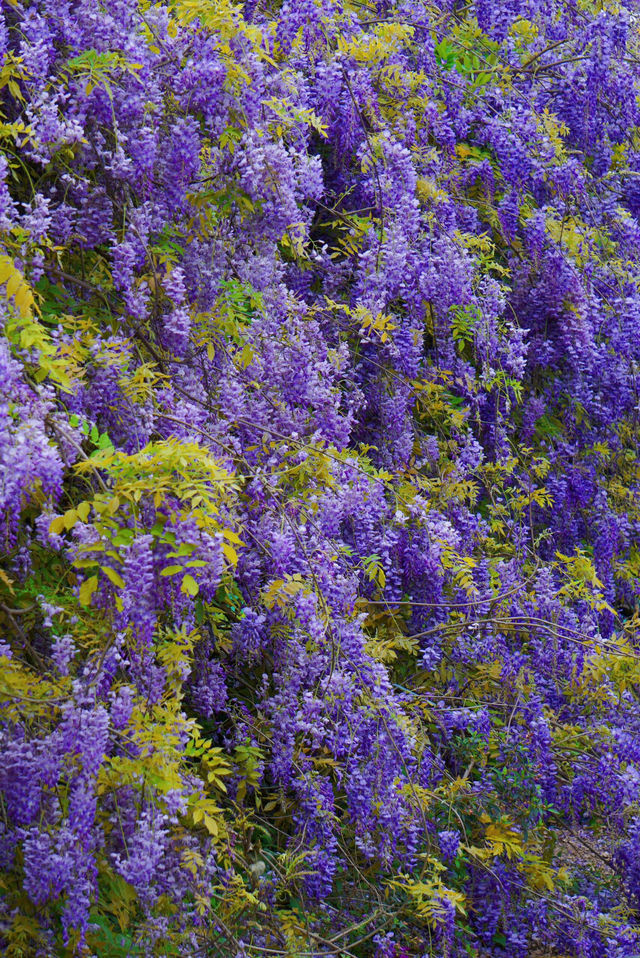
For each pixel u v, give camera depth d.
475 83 8.23
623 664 6.05
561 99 8.87
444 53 8.18
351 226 6.52
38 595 3.75
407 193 6.45
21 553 3.78
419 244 6.99
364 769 4.88
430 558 6.14
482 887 5.38
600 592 7.15
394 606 6.13
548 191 8.49
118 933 3.82
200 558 3.53
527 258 8.05
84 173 4.60
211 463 3.37
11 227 3.99
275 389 5.32
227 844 4.33
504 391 7.68
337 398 5.63
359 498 5.43
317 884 4.61
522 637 6.64
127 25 4.61
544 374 8.19
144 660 3.94
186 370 4.88
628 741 5.96
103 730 3.41
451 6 8.32
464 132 7.89
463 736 6.14
